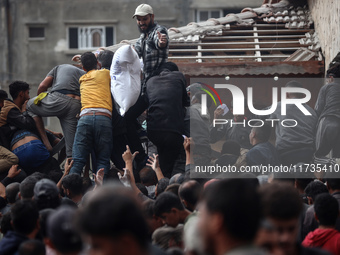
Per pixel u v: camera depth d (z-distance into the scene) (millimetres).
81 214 3072
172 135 8961
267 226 3807
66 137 9656
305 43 14078
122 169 9641
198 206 5992
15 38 34438
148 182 9148
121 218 3010
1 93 9672
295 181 7734
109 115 9156
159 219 5961
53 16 34375
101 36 34344
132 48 9102
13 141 9602
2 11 34312
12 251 5215
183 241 5668
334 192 6875
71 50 34344
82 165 9031
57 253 3896
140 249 3043
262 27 15156
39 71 34500
